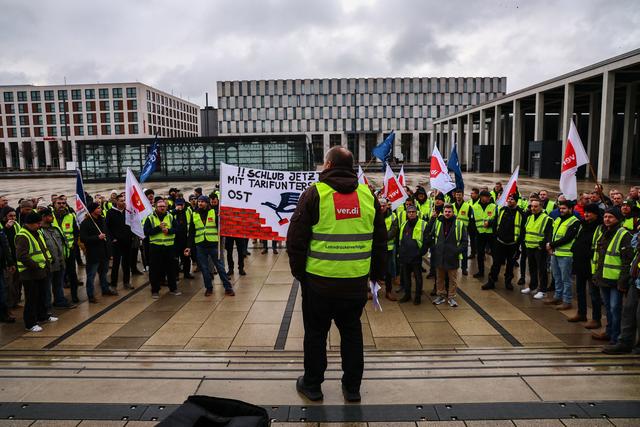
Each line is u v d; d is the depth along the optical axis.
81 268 11.52
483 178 42.62
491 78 110.88
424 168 63.00
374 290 4.23
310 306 3.90
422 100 110.94
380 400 3.90
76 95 101.12
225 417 3.13
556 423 3.50
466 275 10.07
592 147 43.19
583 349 5.66
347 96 111.94
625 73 32.56
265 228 8.28
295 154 40.06
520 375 4.38
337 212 3.77
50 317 7.10
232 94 113.31
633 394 3.95
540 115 41.38
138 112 100.19
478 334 6.35
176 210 9.91
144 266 11.04
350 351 3.92
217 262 8.48
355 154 112.31
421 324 6.80
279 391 4.10
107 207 12.36
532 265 8.52
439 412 3.68
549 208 10.59
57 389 4.13
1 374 4.56
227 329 6.59
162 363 4.96
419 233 7.76
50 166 98.50
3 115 102.94
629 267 5.51
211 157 40.81
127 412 3.72
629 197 9.00
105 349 5.80
